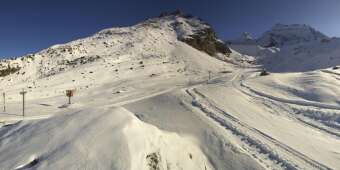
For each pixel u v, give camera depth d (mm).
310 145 22328
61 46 126188
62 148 13500
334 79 43000
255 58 199250
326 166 18906
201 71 107750
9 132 17109
